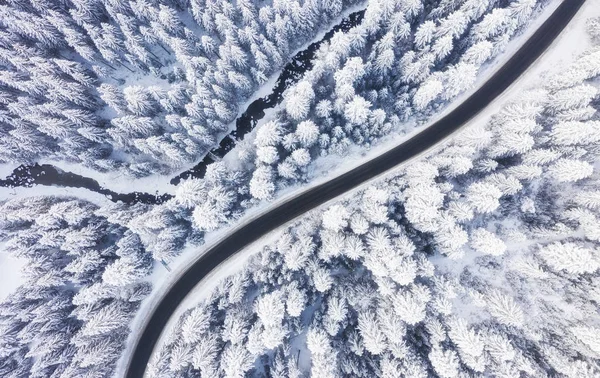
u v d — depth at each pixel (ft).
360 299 143.23
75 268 146.30
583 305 131.13
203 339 140.67
